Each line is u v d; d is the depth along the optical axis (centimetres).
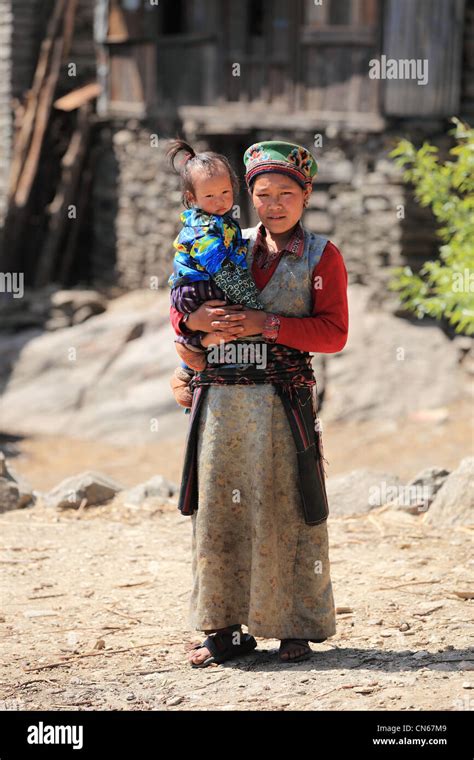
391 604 909
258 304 720
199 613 767
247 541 757
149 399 2750
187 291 718
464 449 2264
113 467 2412
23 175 3409
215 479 745
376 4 2619
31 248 3466
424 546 1077
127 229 3278
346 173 2733
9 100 3519
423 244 2675
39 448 2584
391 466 2205
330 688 723
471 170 1527
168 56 3073
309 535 755
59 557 1071
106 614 914
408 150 1616
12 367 2977
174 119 3059
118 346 2936
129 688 747
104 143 3369
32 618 903
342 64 2698
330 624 769
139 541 1126
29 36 3509
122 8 3184
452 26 2538
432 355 2631
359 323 2702
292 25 2761
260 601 743
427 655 785
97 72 3494
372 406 2516
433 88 2570
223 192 709
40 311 3175
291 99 2797
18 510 1254
